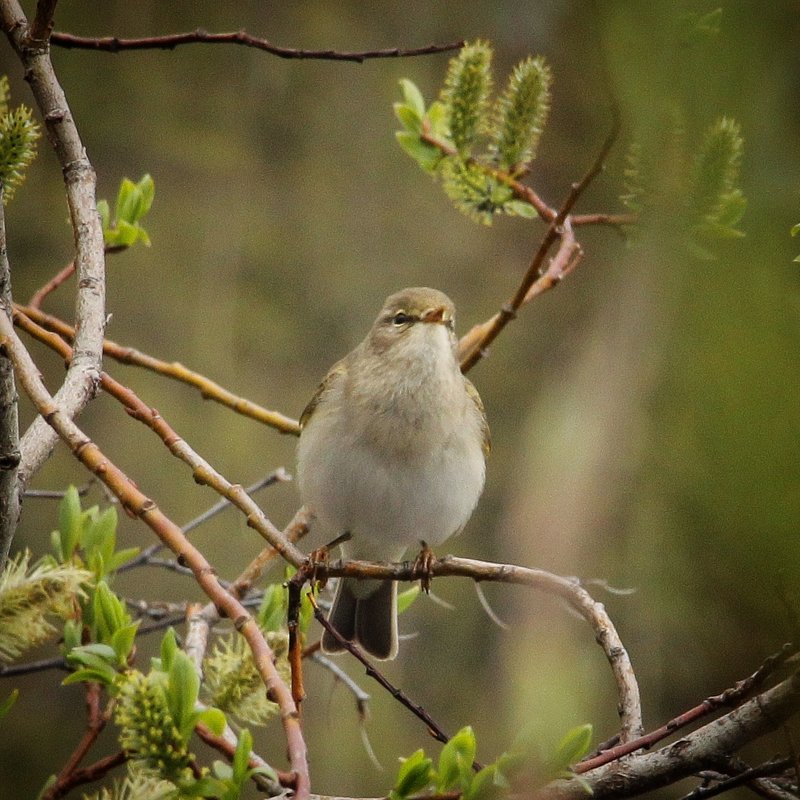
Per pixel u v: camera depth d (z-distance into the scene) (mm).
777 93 3584
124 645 5695
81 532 7043
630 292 18000
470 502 9273
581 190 7789
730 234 3053
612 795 5082
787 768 4965
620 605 16109
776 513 2609
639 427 17234
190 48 24609
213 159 23578
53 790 6000
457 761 4762
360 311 22844
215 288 22641
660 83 3715
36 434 5820
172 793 4965
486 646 19203
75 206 6449
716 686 7508
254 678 6297
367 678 18875
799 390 2613
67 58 23453
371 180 24125
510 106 8469
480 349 8945
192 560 5121
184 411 21266
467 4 24234
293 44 24844
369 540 9250
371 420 8883
